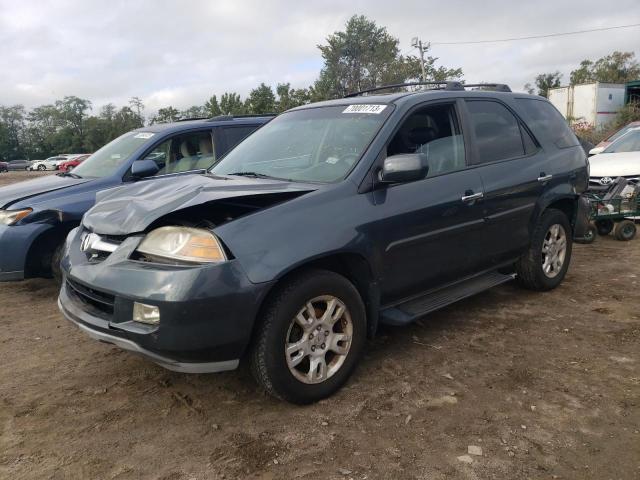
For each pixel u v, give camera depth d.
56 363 3.89
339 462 2.66
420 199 3.69
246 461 2.69
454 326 4.40
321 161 3.73
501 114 4.70
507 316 4.60
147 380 3.58
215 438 2.89
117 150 6.36
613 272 5.91
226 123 6.86
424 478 2.53
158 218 2.98
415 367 3.67
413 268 3.73
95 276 3.01
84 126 95.94
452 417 3.04
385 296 3.61
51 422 3.07
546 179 4.81
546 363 3.70
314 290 3.08
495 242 4.41
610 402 3.17
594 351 3.87
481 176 4.21
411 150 3.80
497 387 3.38
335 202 3.28
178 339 2.73
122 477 2.58
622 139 9.72
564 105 30.27
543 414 3.06
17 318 4.89
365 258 3.35
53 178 6.22
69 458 2.73
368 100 4.11
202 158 6.59
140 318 2.80
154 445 2.84
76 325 3.18
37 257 5.32
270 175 3.86
